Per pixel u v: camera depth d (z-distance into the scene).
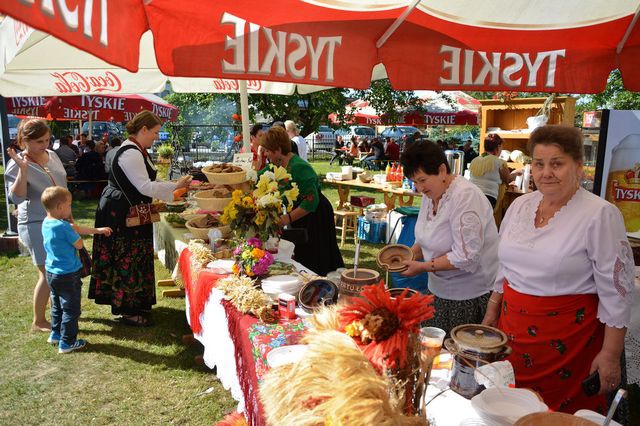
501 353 1.53
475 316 2.52
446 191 2.45
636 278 2.84
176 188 3.94
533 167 1.83
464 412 1.43
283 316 2.29
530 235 1.90
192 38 1.72
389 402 0.86
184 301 5.09
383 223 7.47
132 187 3.99
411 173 2.46
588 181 3.58
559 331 1.83
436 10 2.17
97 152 12.70
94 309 4.81
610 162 3.07
